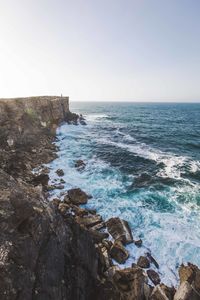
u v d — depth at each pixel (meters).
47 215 6.52
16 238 5.14
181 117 73.19
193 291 6.84
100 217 10.75
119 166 18.86
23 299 4.48
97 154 22.27
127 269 7.78
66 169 17.38
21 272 4.72
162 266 8.38
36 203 6.54
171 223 10.81
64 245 6.79
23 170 15.23
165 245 9.36
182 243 9.48
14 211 5.68
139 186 14.91
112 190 14.07
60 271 6.07
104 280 7.27
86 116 66.62
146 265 8.25
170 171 18.14
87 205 12.09
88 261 7.27
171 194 13.84
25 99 25.25
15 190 6.57
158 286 7.23
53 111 33.78
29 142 21.03
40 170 16.39
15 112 21.72
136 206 12.24
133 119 61.56
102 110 105.31
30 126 23.39
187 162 20.86
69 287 6.11
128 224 10.43
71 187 14.11
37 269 5.25
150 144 28.78
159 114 84.94
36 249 5.47
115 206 12.14
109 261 8.23
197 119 66.75
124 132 37.62
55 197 12.62
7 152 16.41
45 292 5.16
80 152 22.72
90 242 7.96
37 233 5.71
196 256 8.80
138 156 22.19
